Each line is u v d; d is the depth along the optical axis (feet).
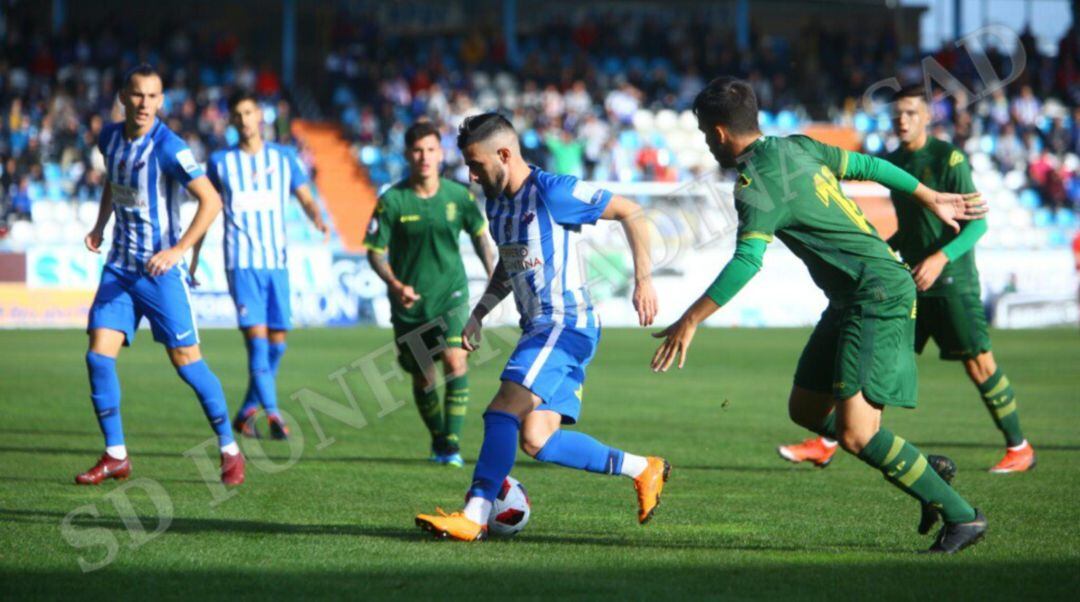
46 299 236.84
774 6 460.14
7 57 314.76
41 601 51.21
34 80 310.24
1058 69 378.53
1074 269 269.03
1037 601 50.90
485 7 439.63
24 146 285.02
